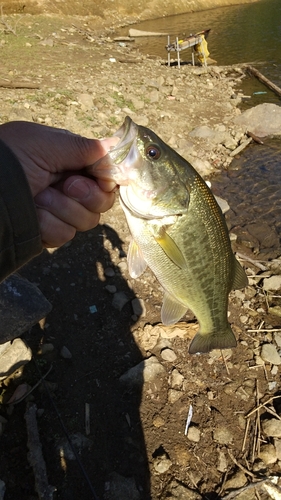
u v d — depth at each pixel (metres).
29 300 0.50
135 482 0.44
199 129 1.21
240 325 0.62
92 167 0.25
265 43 2.43
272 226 0.88
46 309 0.51
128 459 0.45
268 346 0.58
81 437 0.46
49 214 0.25
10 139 0.23
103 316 0.59
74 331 0.56
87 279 0.64
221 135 1.20
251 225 0.88
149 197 0.30
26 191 0.20
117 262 0.67
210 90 1.63
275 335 0.60
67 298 0.60
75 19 2.93
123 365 0.54
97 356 0.54
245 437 0.48
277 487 0.44
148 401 0.51
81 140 0.25
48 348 0.52
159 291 0.65
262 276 0.71
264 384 0.54
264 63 2.04
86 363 0.53
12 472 0.42
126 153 0.28
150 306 0.62
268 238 0.84
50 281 0.61
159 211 0.30
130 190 0.29
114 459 0.45
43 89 1.16
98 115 1.07
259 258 0.78
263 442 0.48
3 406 0.46
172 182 0.30
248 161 1.15
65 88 1.21
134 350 0.56
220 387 0.53
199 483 0.45
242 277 0.37
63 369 0.52
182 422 0.49
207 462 0.46
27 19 2.53
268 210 0.93
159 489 0.44
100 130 0.99
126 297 0.62
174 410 0.50
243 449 0.47
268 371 0.56
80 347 0.55
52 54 1.71
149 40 2.67
